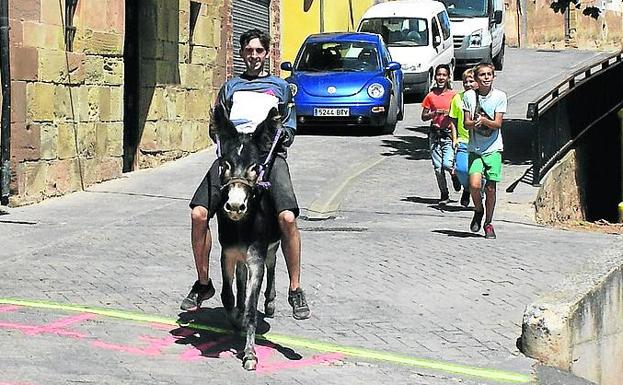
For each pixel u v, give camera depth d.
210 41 20.62
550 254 11.13
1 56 13.35
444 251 11.28
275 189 7.31
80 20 15.24
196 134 20.02
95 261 10.64
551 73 32.62
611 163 20.64
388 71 22.20
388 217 13.65
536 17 47.75
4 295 9.21
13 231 12.16
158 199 14.81
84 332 8.16
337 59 22.34
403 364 7.57
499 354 7.87
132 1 17.70
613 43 50.84
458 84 28.73
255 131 7.08
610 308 8.78
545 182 16.12
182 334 8.18
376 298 9.34
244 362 7.36
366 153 19.25
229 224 7.11
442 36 27.72
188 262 10.65
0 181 13.53
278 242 7.73
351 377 7.25
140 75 17.88
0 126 13.51
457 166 13.48
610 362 8.81
